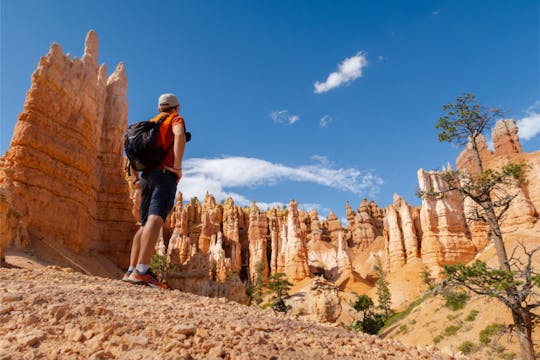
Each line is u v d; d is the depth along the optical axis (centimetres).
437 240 9031
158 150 641
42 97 3659
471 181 2656
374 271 12312
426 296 6316
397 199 16575
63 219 3622
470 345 3897
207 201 16200
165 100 687
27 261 2528
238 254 13838
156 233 660
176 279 6116
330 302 6475
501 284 2006
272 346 447
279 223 15712
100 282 889
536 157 7431
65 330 390
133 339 379
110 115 5222
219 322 522
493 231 2472
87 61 4409
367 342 598
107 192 4859
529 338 2023
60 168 3684
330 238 17300
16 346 341
